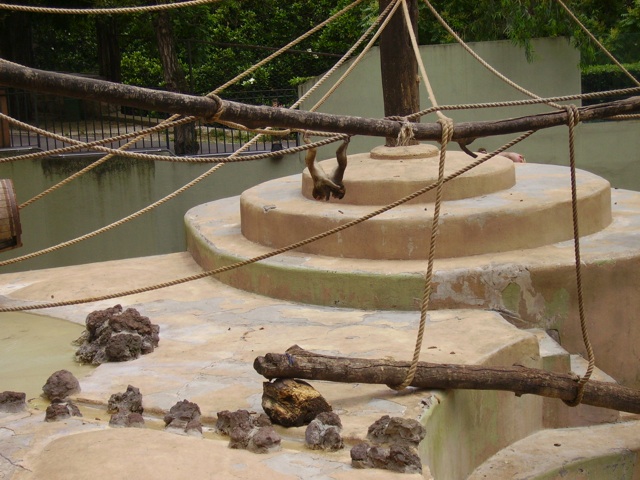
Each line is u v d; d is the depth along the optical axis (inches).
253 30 1111.0
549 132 751.7
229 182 724.7
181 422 271.7
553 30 750.5
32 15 931.3
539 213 402.3
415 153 448.5
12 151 676.1
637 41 796.6
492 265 378.9
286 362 278.1
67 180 376.8
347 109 761.0
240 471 234.5
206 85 1111.6
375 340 343.0
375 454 242.7
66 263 691.4
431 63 745.6
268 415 276.1
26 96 761.6
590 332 384.5
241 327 374.9
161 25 786.2
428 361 315.9
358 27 1036.5
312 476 237.1
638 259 386.9
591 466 331.0
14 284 482.0
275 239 434.3
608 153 756.0
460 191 418.0
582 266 379.9
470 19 860.6
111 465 230.7
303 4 1108.5
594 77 796.6
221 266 442.9
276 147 743.7
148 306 417.1
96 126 906.7
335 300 393.1
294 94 877.8
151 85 1130.7
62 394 302.7
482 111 752.3
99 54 960.9
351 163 451.2
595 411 363.6
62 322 411.2
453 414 301.3
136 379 318.0
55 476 229.6
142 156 287.6
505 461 328.8
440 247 392.8
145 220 705.6
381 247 398.0
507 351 331.6
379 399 288.5
